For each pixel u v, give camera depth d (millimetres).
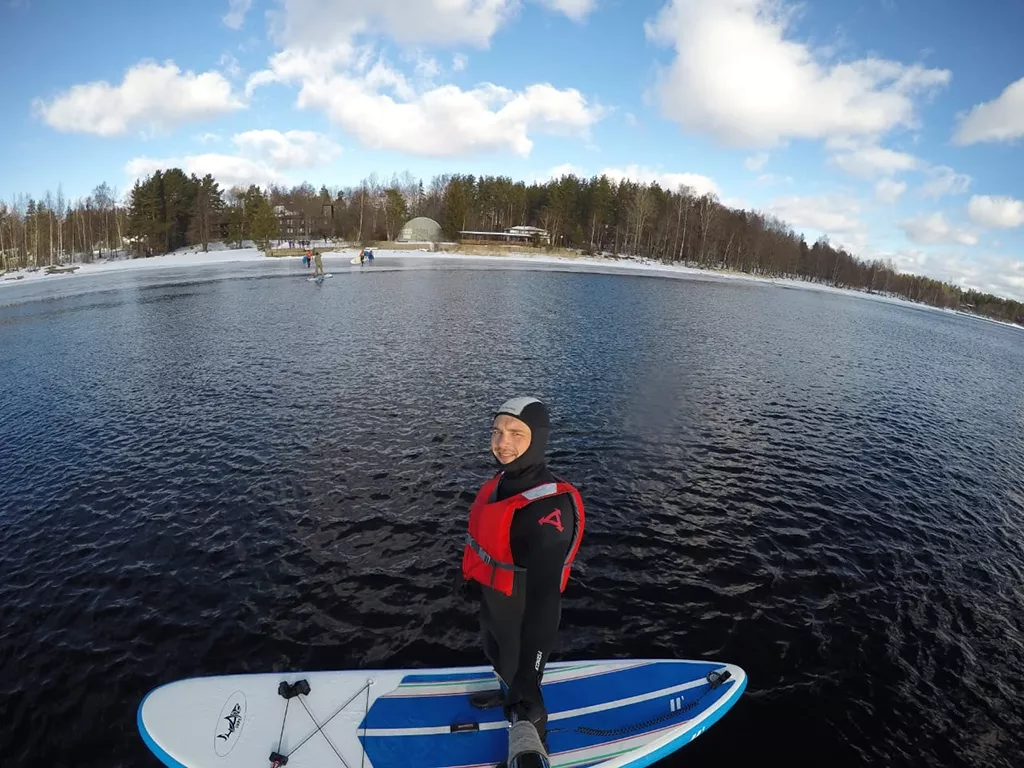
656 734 4184
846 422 18375
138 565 8891
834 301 82625
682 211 121375
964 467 15273
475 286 50875
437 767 3740
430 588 8422
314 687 4418
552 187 124812
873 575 9516
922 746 6195
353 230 112625
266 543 9531
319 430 14578
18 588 8305
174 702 4281
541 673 2992
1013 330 103500
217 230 104562
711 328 37062
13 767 5617
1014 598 9203
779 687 6887
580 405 17750
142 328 28844
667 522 10797
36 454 13078
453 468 12578
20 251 90188
